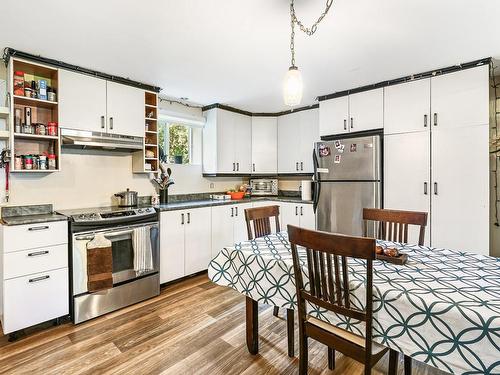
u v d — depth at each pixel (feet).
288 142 14.25
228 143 13.52
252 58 8.00
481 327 3.02
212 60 8.11
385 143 10.04
